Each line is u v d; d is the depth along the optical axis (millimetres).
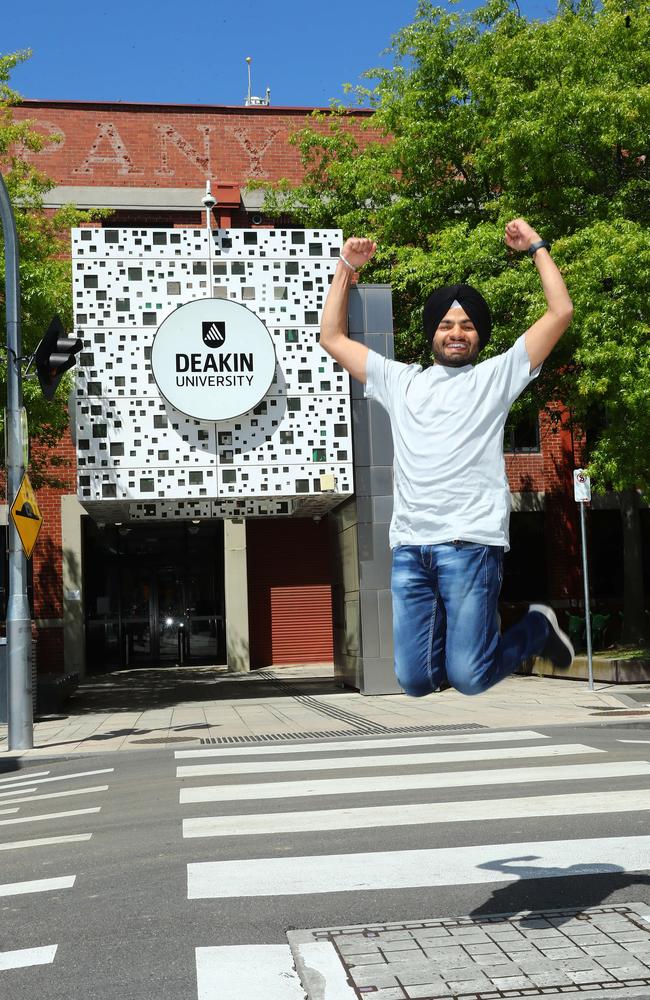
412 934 4176
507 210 18500
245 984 3734
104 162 25750
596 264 16031
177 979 3820
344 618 18938
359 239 3908
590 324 15883
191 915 4633
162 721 14508
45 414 17094
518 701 14844
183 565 27984
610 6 18562
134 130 26000
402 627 3637
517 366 3689
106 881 5328
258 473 16922
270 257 17438
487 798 7074
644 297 15820
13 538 12266
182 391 16438
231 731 12562
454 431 3613
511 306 17438
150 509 18609
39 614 24812
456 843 5801
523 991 3518
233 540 26266
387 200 21703
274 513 18969
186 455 16750
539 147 17375
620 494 21016
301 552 27297
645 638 21047
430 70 20641
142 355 16859
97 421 16656
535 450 27000
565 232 18250
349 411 17281
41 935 4492
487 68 18672
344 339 3990
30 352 16922
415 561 3602
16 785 9609
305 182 23703
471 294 3742
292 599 27156
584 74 17703
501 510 3592
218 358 16578
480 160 18938
